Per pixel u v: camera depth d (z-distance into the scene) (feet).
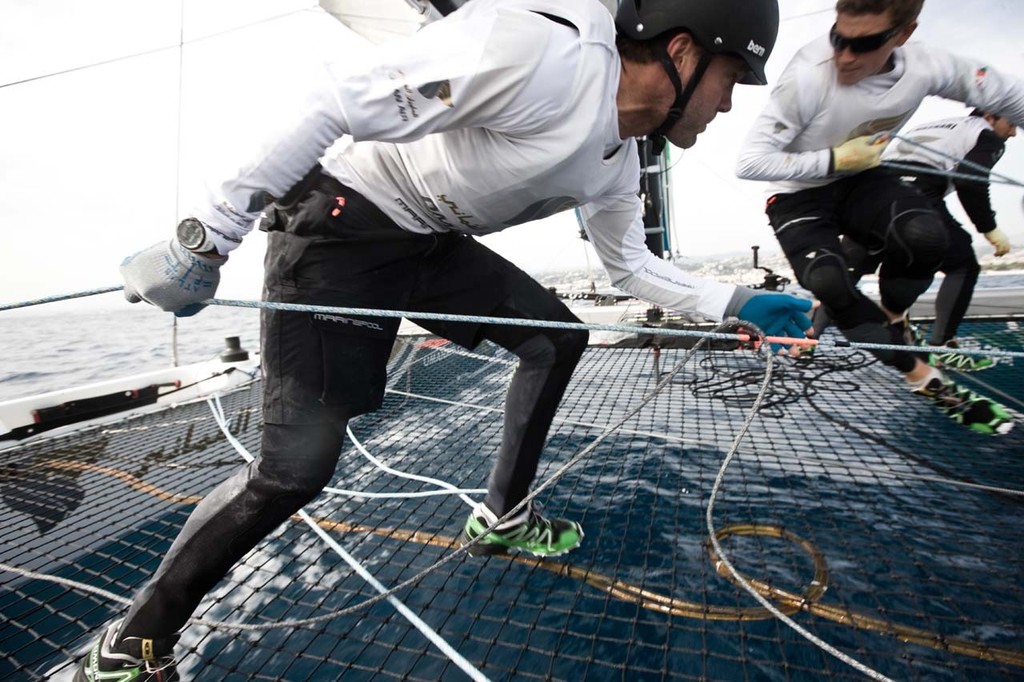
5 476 7.39
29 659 4.22
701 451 7.00
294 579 4.97
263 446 3.45
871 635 3.95
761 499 5.80
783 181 5.89
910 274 6.20
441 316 3.15
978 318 10.91
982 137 7.88
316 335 3.40
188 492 6.89
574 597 4.58
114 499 6.75
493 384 10.78
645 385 9.53
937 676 3.59
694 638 4.08
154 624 3.30
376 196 3.37
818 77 5.39
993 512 5.22
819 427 7.43
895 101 5.41
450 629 4.32
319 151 2.55
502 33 2.39
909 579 4.44
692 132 3.17
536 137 2.68
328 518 5.99
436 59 2.43
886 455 6.51
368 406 3.78
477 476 6.86
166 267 2.56
